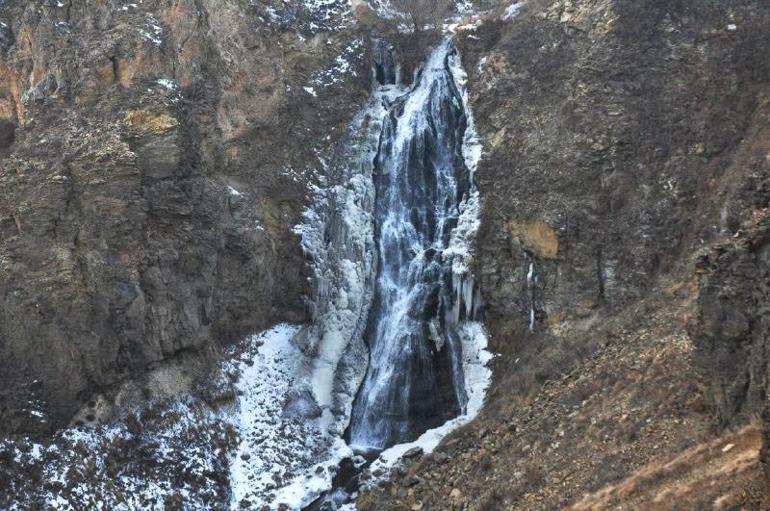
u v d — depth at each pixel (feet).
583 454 48.83
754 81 73.31
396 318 77.00
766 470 37.24
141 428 61.46
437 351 74.59
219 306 71.20
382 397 72.79
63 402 58.70
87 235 62.64
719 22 77.66
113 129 67.15
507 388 66.39
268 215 77.61
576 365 61.41
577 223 72.23
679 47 77.46
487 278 75.82
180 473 60.90
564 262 71.97
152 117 68.85
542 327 71.67
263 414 68.80
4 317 59.31
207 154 74.90
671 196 69.62
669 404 47.73
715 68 74.90
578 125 76.79
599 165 74.28
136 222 64.75
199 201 69.67
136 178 65.31
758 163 64.03
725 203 63.72
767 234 40.50
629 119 74.59
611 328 64.08
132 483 58.34
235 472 63.82
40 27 72.79
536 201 75.36
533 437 55.01
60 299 60.03
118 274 62.80
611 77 77.66
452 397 72.64
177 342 66.18
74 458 56.95
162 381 64.54
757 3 78.02
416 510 54.95
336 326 76.89
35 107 70.13
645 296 66.49
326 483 63.62
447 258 77.51
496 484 51.98
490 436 59.82
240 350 71.82
